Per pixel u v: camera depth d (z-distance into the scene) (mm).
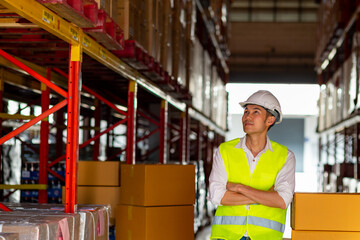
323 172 15633
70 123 4117
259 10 27141
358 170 10328
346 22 11531
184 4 9344
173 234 4723
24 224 3150
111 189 5492
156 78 7359
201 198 10508
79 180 5504
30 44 5012
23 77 7020
